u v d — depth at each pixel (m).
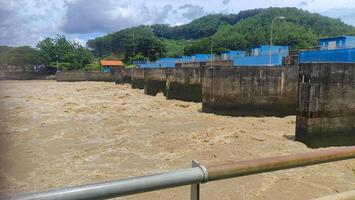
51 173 13.37
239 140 18.53
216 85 28.12
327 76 18.02
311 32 119.56
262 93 27.48
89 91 54.31
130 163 14.62
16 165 14.18
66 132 20.86
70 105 34.84
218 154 15.89
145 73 48.44
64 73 83.81
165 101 38.00
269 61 43.72
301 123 18.39
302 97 18.25
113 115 27.81
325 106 18.17
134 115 27.81
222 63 51.06
